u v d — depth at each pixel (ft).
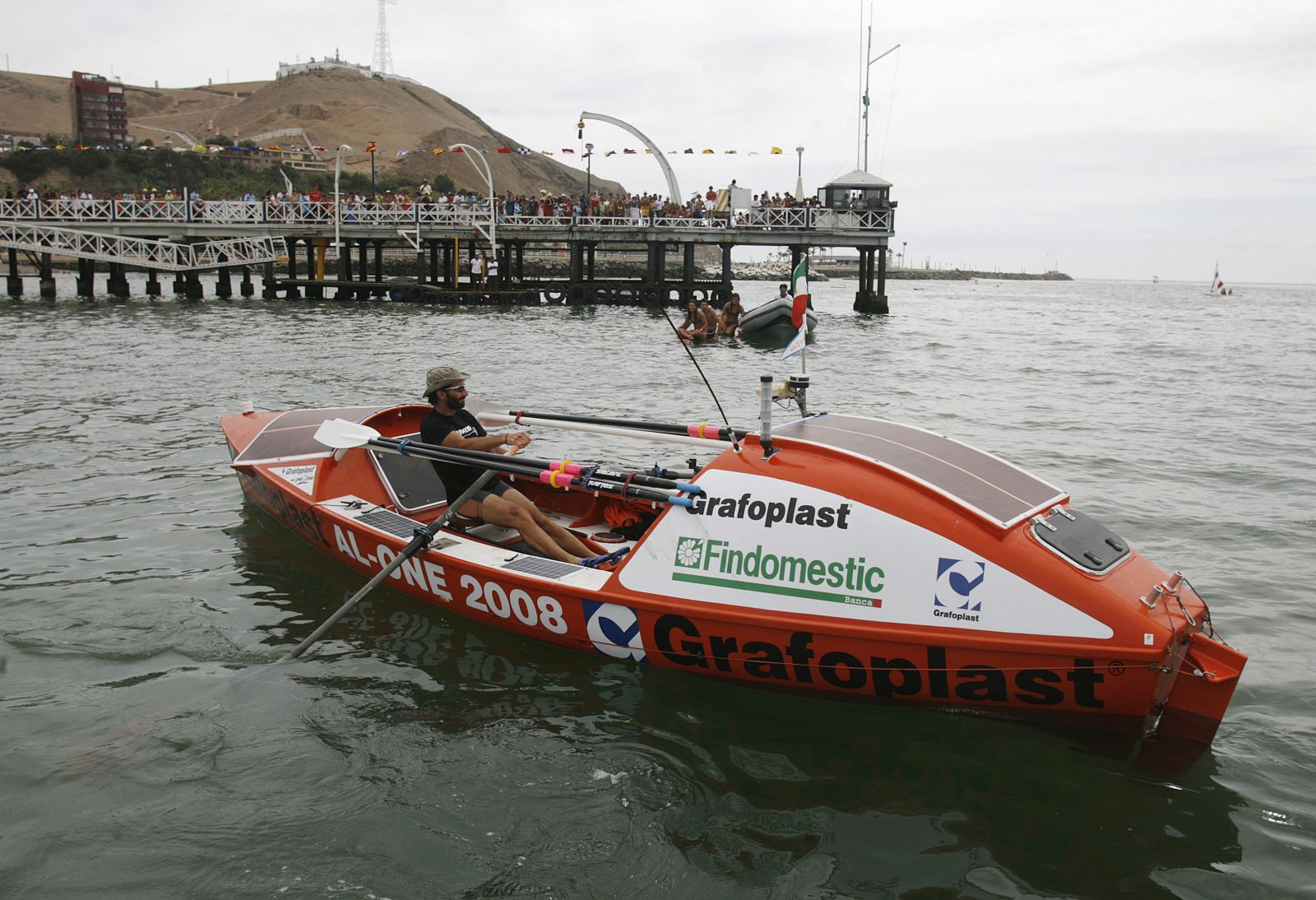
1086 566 15.40
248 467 27.48
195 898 12.67
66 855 13.53
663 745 16.37
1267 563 25.05
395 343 77.15
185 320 97.25
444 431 23.11
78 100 564.71
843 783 15.19
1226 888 12.76
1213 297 397.60
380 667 19.33
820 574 16.60
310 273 141.49
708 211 136.56
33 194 131.13
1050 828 14.06
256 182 395.55
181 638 20.58
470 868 13.25
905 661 16.07
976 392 55.11
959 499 16.15
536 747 16.30
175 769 15.65
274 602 22.56
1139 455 37.99
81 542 26.37
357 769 15.66
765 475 17.58
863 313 141.90
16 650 19.86
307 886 12.90
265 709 17.61
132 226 131.95
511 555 21.15
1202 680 14.80
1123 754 15.81
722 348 80.84
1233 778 15.23
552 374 59.72
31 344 72.23
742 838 13.87
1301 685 18.24
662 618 18.07
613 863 13.33
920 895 12.65
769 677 17.48
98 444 37.52
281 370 58.90
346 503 25.05
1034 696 15.58
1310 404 51.78
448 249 147.43
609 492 19.07
